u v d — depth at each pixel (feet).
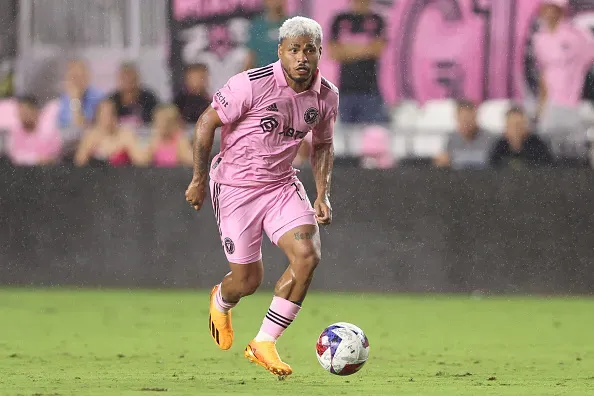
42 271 171.53
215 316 82.94
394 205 168.55
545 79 180.55
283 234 75.25
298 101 74.28
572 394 71.10
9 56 181.78
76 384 74.23
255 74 73.56
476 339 115.44
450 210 168.35
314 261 74.23
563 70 179.93
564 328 128.57
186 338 112.37
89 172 170.60
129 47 181.37
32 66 181.78
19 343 106.22
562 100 180.34
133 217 170.30
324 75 181.98
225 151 76.89
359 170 168.76
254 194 76.48
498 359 96.63
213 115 74.18
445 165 178.50
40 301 154.40
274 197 76.59
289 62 72.28
